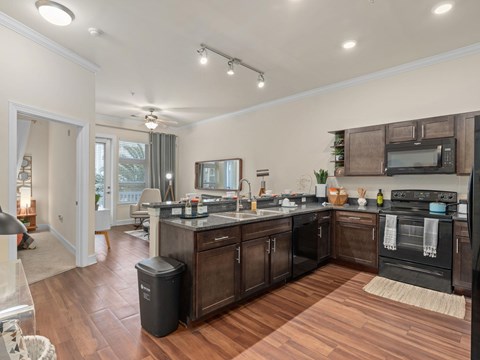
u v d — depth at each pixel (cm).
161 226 253
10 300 120
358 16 246
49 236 530
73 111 328
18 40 265
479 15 243
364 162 367
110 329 210
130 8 235
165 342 194
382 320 226
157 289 198
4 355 106
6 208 253
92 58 335
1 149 251
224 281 233
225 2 227
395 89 363
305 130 463
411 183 353
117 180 660
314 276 330
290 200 405
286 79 402
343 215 366
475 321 136
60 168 490
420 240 297
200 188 680
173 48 308
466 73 309
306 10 238
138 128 693
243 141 573
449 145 295
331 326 217
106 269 344
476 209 137
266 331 210
